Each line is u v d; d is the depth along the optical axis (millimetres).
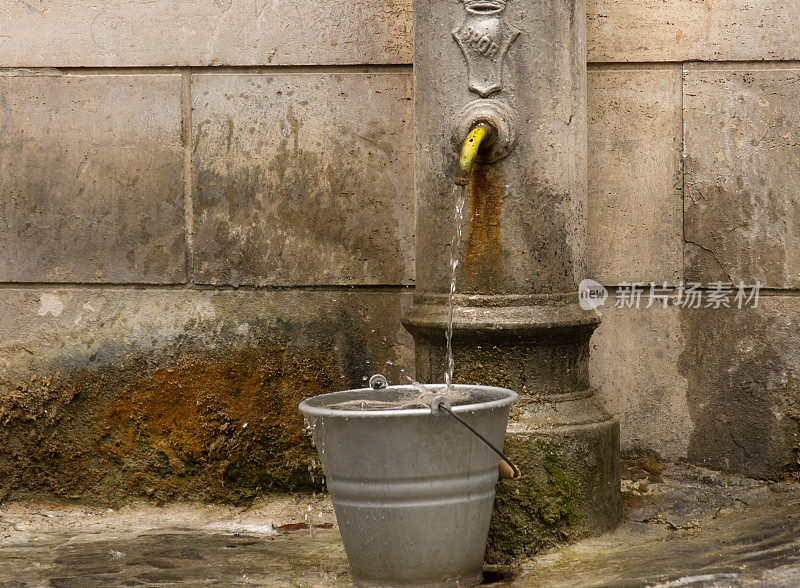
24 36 5914
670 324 5680
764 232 5551
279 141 5844
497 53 4809
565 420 4910
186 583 4426
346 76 5793
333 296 5863
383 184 5793
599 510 4961
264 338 5859
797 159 5488
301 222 5852
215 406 5852
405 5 5723
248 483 5871
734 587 3797
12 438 5961
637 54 5613
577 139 5031
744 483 5559
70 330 5969
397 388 4719
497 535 4820
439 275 5016
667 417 5707
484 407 4059
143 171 5906
